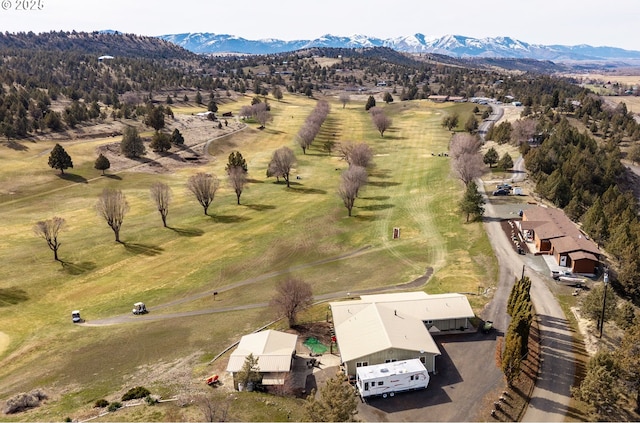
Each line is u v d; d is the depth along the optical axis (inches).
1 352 2271.2
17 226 3887.8
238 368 1898.4
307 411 1462.8
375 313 2181.3
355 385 1892.2
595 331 2185.0
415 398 1796.3
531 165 4741.6
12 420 1684.3
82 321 2578.7
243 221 4138.8
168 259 3395.7
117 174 5374.0
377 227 3885.3
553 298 2514.8
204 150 6540.4
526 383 1851.6
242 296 2812.5
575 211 3698.3
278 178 5388.8
